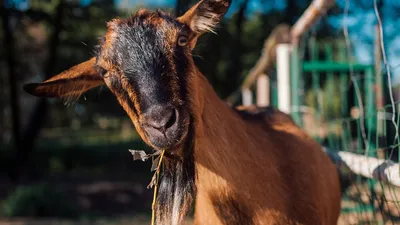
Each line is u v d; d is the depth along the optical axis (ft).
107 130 36.35
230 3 3.36
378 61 5.76
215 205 3.34
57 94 3.51
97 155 21.53
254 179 3.34
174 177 3.30
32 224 9.58
